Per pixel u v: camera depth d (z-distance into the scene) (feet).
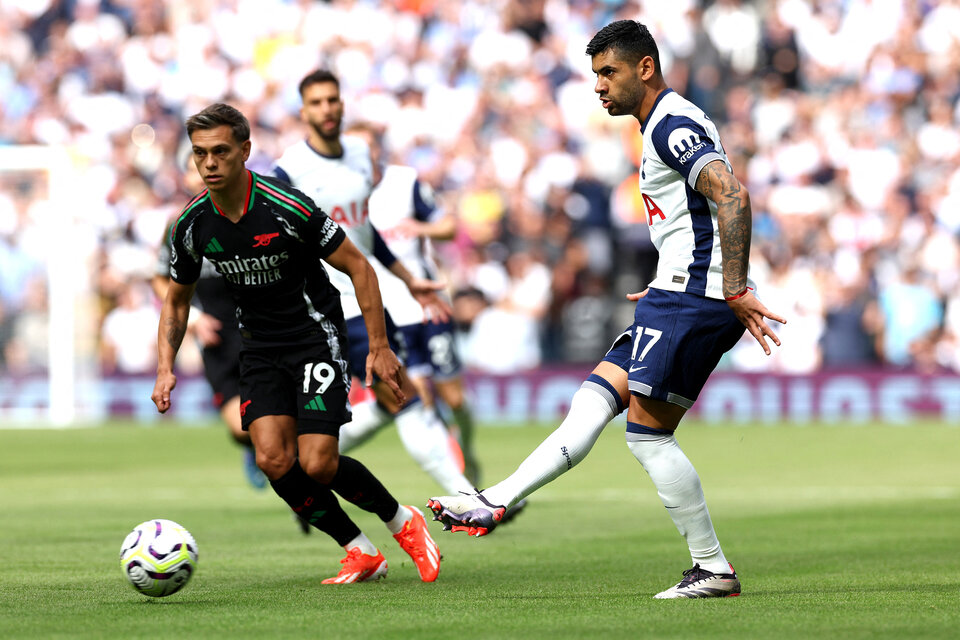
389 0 269.64
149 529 55.67
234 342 99.86
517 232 224.53
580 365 211.20
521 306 214.69
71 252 219.20
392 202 108.88
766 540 81.15
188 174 96.89
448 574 66.39
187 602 55.11
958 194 222.28
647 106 56.54
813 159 232.32
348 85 263.49
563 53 256.32
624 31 56.08
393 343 86.79
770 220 226.99
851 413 207.62
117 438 185.26
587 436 56.39
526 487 55.31
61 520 94.73
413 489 116.57
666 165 55.26
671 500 56.54
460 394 110.63
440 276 111.04
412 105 255.91
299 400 61.62
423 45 265.75
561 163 238.89
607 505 105.19
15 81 275.59
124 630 47.44
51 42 277.85
